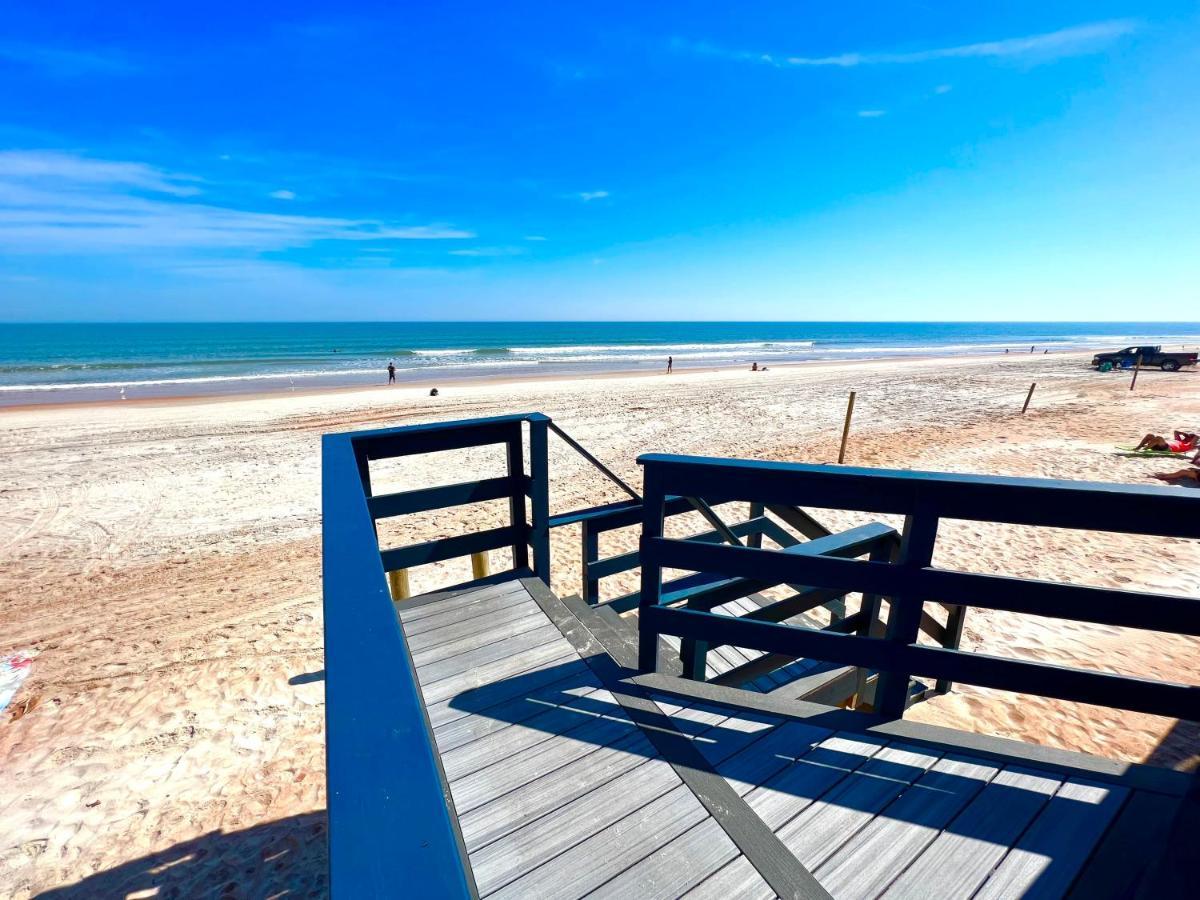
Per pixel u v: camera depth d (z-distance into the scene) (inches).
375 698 32.1
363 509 63.0
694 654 98.0
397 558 118.5
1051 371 1251.8
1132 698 67.1
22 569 264.1
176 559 275.0
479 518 326.0
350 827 23.6
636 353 2164.1
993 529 287.4
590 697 87.8
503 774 72.5
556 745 77.6
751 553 81.0
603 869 59.2
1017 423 580.1
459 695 88.7
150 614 223.3
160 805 136.6
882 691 81.2
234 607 228.2
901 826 64.4
